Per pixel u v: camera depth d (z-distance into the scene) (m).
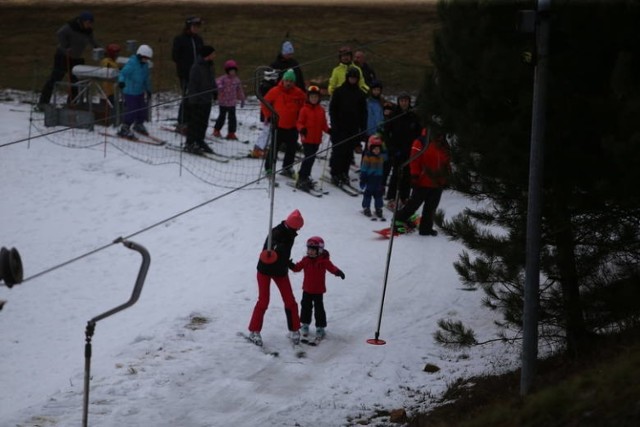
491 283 22.83
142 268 15.84
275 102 41.03
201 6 80.75
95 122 47.06
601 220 21.50
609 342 21.12
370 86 43.38
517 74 21.19
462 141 22.75
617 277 21.42
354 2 81.50
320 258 26.31
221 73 60.69
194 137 43.72
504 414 17.38
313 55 65.25
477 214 23.09
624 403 15.27
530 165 18.98
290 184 41.69
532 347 19.45
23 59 65.44
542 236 21.95
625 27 20.25
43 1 81.94
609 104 20.30
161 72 62.78
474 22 22.28
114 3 81.81
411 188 40.69
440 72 23.38
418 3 80.81
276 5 81.00
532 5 21.52
